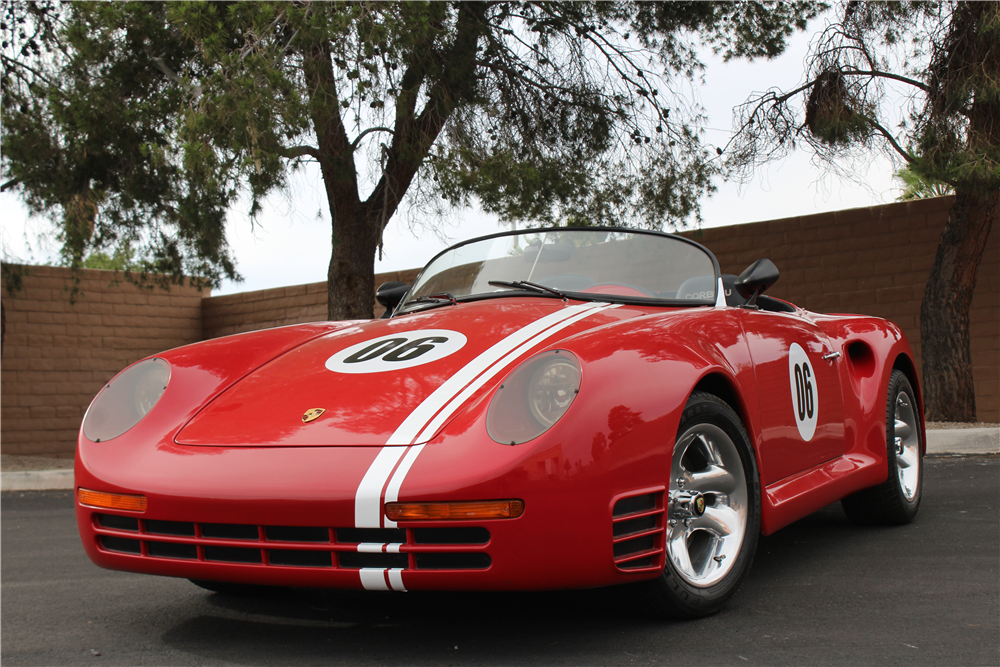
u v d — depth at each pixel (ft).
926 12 21.97
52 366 39.73
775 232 30.04
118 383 7.43
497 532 5.53
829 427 9.37
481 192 23.24
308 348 8.09
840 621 6.70
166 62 23.84
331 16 20.21
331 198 25.63
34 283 39.45
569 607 7.22
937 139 21.27
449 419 6.07
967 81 20.56
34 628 7.32
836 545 9.71
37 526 13.97
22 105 26.50
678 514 6.66
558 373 6.06
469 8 24.76
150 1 23.79
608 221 26.61
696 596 6.64
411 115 23.30
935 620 6.66
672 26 26.91
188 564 6.15
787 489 8.11
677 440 6.56
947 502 12.27
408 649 6.30
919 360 27.37
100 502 6.49
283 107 19.31
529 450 5.62
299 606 7.77
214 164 19.62
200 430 6.69
